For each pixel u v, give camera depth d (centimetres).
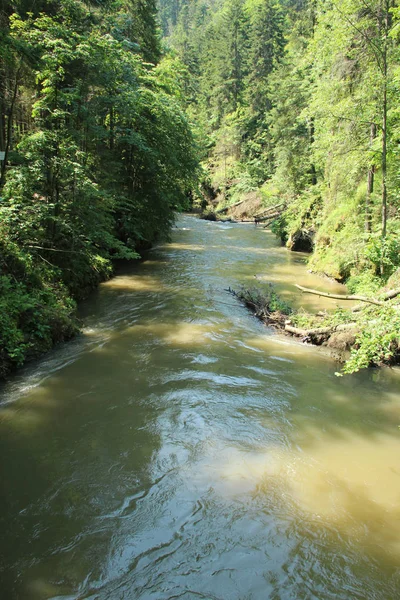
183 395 687
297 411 658
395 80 1056
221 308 1168
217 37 5681
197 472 508
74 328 917
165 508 450
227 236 2688
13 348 748
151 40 2567
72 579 367
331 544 413
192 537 415
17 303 813
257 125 4659
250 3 6347
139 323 1023
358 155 1302
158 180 1936
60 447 543
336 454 554
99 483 483
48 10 1416
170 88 2534
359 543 415
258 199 3866
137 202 1811
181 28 8200
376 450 566
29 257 959
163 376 750
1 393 667
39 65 1063
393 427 623
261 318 1088
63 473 496
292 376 779
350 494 482
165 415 627
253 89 4653
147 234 1958
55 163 1010
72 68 1206
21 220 979
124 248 1500
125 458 528
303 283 1492
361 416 651
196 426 603
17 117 1360
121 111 1589
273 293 1200
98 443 554
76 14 1416
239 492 478
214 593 359
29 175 975
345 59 1319
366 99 1155
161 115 1867
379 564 392
